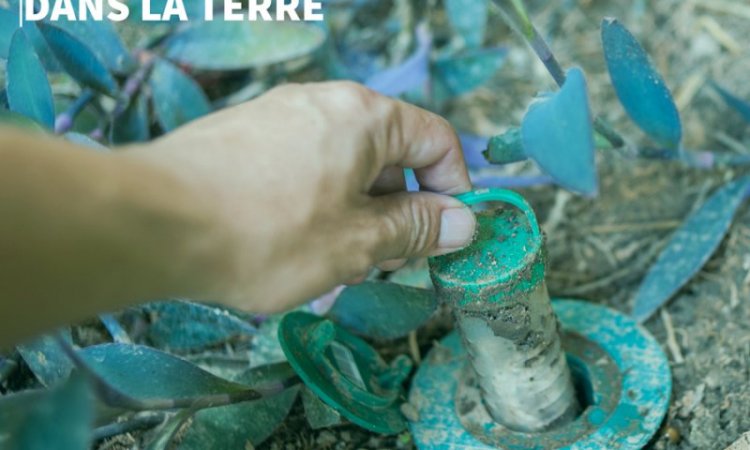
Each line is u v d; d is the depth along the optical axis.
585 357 1.26
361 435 1.25
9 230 0.63
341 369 1.20
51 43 1.31
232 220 0.76
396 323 1.21
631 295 1.40
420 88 1.61
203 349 1.36
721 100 1.64
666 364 1.23
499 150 1.11
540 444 1.16
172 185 0.72
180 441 1.21
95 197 0.66
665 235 1.47
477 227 1.03
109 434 1.17
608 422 1.18
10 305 0.66
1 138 0.63
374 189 1.01
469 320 1.05
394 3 1.88
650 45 1.77
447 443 1.20
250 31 1.52
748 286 1.35
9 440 0.79
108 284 0.69
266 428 1.18
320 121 0.84
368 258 0.88
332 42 1.75
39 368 1.12
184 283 0.75
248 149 0.80
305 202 0.81
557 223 1.52
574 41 1.81
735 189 1.39
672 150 1.29
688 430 1.20
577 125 0.85
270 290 0.81
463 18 1.65
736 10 1.78
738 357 1.27
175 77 1.47
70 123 1.46
